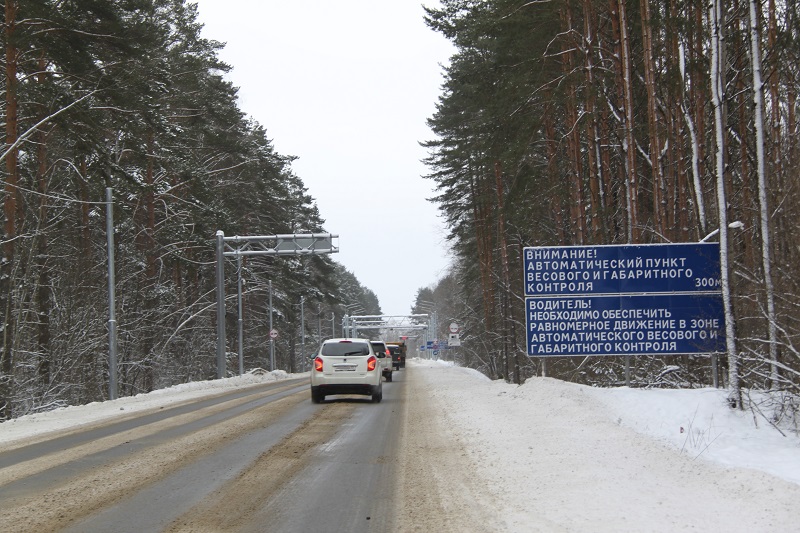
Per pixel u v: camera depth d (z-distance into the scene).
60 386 30.72
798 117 18.27
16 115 23.09
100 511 7.89
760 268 13.93
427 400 22.31
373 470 10.27
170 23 36.19
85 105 23.59
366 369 21.25
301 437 13.82
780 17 17.47
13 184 23.03
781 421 11.19
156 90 29.94
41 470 10.42
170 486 9.22
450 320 84.44
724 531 6.39
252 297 67.50
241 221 51.31
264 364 72.75
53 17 22.17
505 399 18.94
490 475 9.49
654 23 17.48
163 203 39.34
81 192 31.30
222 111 40.09
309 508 8.00
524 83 21.81
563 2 21.00
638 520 6.86
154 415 18.84
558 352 15.72
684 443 10.33
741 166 19.22
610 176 24.45
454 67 32.44
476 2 28.22
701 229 15.36
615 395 14.71
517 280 39.53
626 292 15.61
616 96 23.05
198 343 48.59
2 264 23.42
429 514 7.59
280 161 54.28
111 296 26.61
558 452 10.58
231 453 11.87
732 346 12.16
